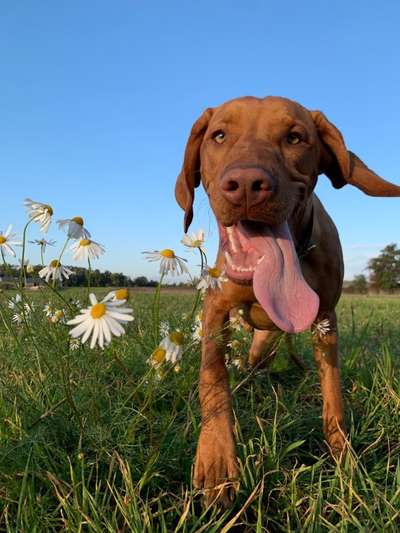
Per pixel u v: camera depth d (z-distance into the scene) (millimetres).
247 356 594
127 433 342
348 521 293
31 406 374
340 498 305
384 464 377
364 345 682
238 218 354
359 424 446
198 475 335
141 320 663
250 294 410
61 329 384
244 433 407
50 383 408
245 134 409
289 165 405
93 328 270
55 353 369
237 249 379
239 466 341
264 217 350
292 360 605
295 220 413
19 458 315
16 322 444
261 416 446
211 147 431
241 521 314
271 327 464
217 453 341
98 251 384
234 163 366
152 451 325
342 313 1442
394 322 1088
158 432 380
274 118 411
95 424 344
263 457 349
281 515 313
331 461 396
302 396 520
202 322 426
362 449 411
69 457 319
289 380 581
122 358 530
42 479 302
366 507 288
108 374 503
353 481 325
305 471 349
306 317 349
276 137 407
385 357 552
